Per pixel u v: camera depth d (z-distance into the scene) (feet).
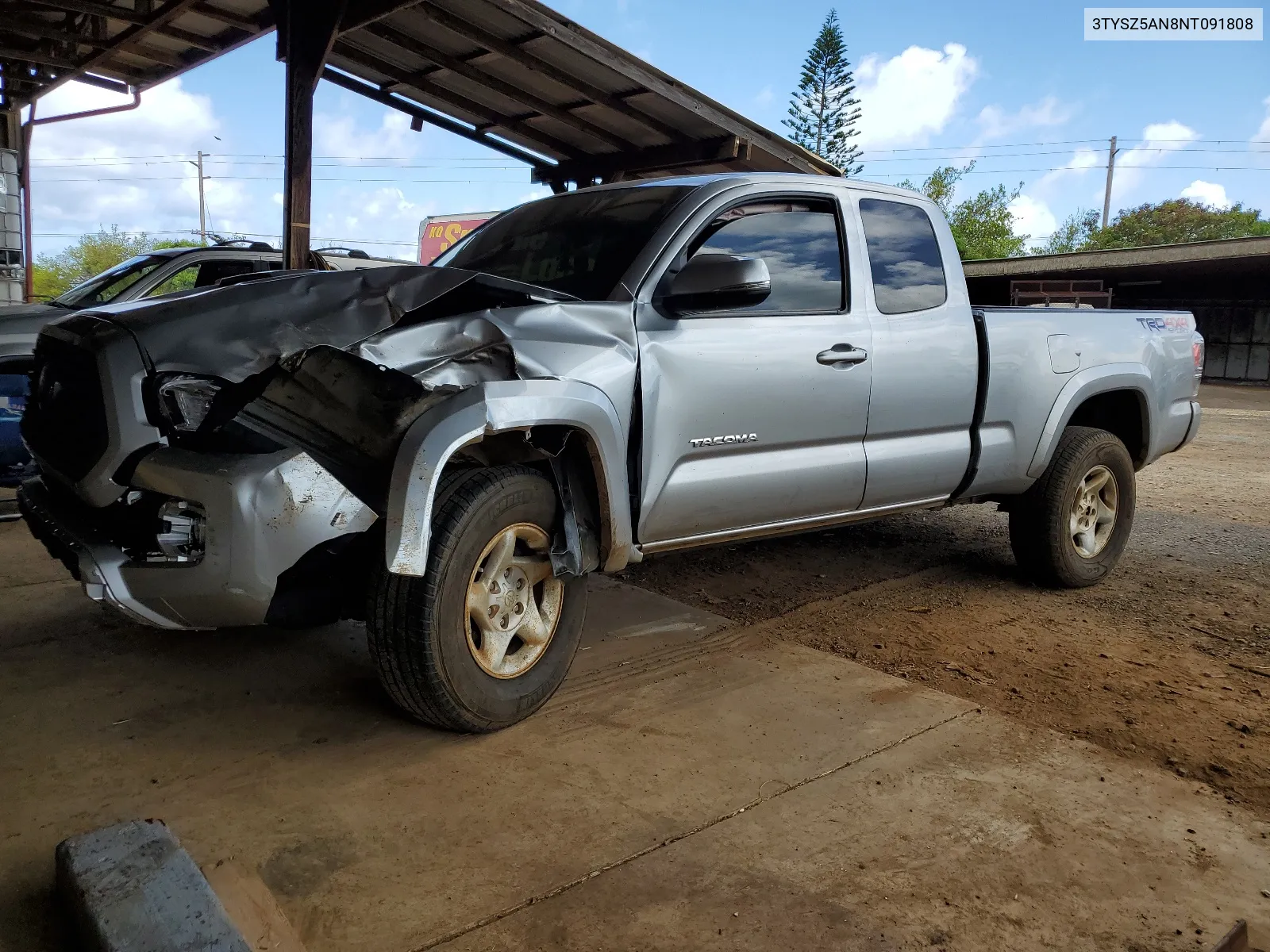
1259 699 11.49
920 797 8.88
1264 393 70.03
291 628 9.45
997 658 12.71
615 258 11.57
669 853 7.83
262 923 6.73
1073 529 15.79
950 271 14.29
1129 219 201.36
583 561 10.44
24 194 40.91
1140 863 7.92
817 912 7.10
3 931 6.61
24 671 11.13
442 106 34.81
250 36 33.06
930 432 13.87
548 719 10.39
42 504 10.03
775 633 13.46
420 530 8.46
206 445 8.89
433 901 7.09
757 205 12.34
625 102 31.73
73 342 9.45
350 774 8.97
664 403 10.85
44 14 34.91
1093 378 15.57
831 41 160.66
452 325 9.39
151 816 8.13
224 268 24.91
